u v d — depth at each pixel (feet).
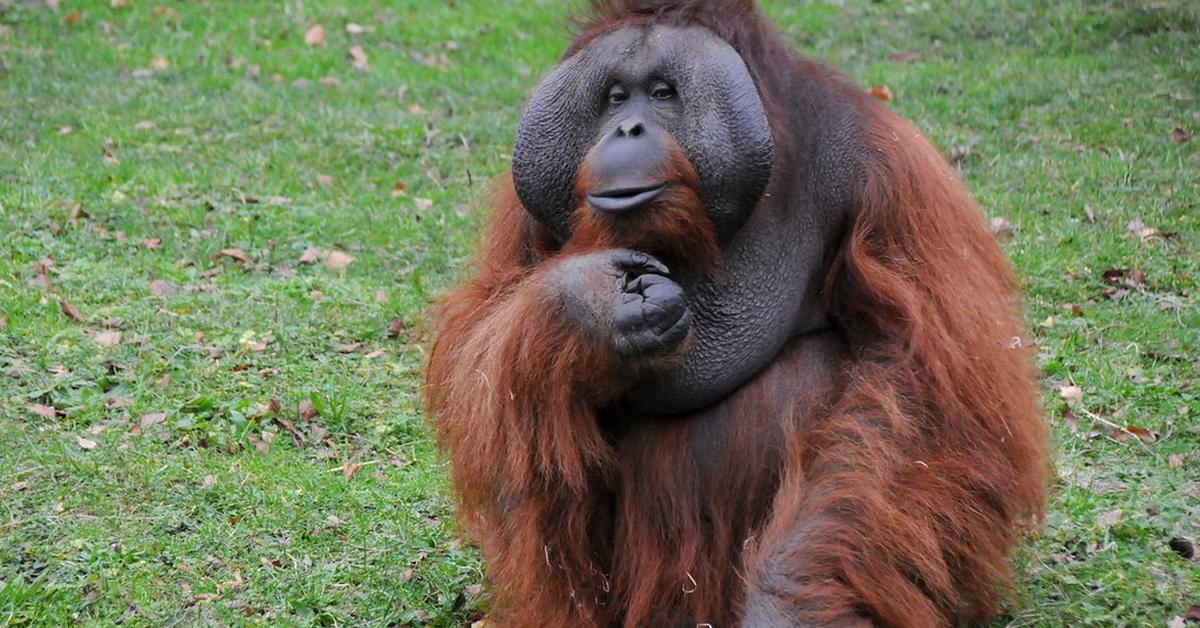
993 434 25.26
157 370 41.81
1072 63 75.87
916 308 24.91
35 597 29.73
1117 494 35.81
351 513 34.73
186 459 36.70
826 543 23.40
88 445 36.76
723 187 24.49
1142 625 29.25
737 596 26.11
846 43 83.25
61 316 45.03
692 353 25.88
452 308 28.48
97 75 75.72
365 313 47.50
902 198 25.55
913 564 24.06
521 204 27.32
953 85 73.56
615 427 27.04
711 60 24.67
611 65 25.22
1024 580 31.14
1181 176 59.31
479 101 74.59
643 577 26.53
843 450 24.30
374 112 71.31
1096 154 62.69
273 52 81.10
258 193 59.26
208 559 31.99
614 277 24.00
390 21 87.97
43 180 58.39
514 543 26.48
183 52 79.92
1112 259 51.34
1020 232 53.98
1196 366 43.24
